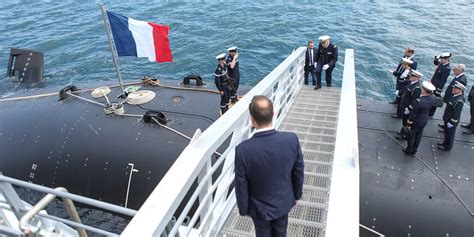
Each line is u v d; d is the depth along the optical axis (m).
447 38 17.61
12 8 27.34
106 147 7.96
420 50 16.25
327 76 10.57
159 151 7.66
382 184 6.81
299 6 24.23
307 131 6.86
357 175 2.87
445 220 6.19
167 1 26.94
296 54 8.34
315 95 9.80
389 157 7.42
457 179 6.75
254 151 2.58
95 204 2.59
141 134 8.12
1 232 3.16
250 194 2.76
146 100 9.44
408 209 6.42
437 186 6.64
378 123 8.65
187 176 2.68
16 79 14.44
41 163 8.17
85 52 17.75
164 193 2.51
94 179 7.72
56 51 18.08
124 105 9.29
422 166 7.11
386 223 6.46
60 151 8.18
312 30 19.69
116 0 28.27
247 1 25.84
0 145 8.69
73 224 2.96
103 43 18.89
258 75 15.09
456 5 23.28
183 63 16.23
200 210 3.22
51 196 2.79
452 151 7.49
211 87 10.34
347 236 2.28
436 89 9.02
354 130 3.66
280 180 2.67
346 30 19.42
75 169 7.90
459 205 6.28
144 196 7.32
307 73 10.94
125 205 7.42
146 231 2.21
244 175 2.63
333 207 2.54
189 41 18.61
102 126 8.49
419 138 7.14
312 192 4.61
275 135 2.63
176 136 7.99
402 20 20.75
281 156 2.61
